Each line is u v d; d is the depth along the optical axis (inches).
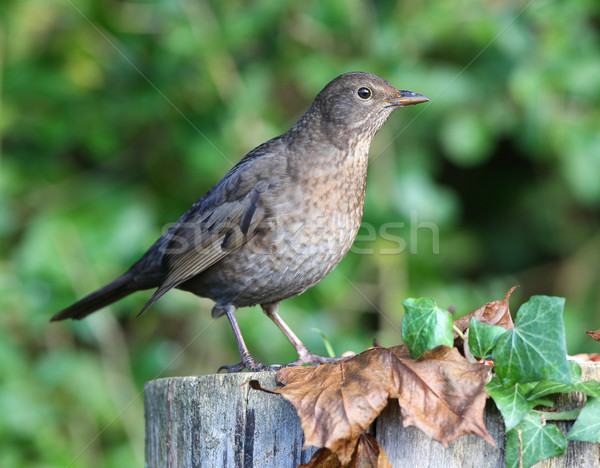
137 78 439.8
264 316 402.6
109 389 412.8
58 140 445.7
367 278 422.9
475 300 434.3
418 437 171.9
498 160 502.9
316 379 171.5
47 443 389.4
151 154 446.9
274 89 452.4
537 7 422.3
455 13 413.7
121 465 400.2
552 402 167.3
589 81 418.0
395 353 177.2
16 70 442.9
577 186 421.4
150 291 422.0
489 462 170.4
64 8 438.0
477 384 160.9
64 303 406.0
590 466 170.1
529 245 498.0
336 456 172.2
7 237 440.8
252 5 426.6
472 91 426.3
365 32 426.0
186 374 430.3
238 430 188.7
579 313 475.2
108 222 422.6
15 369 400.8
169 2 418.3
